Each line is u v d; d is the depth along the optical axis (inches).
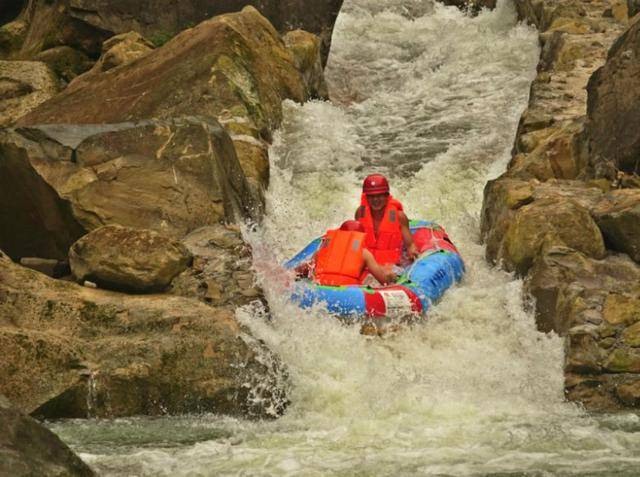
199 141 1025.5
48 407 739.4
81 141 1012.5
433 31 1882.4
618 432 667.4
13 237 1025.5
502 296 893.8
